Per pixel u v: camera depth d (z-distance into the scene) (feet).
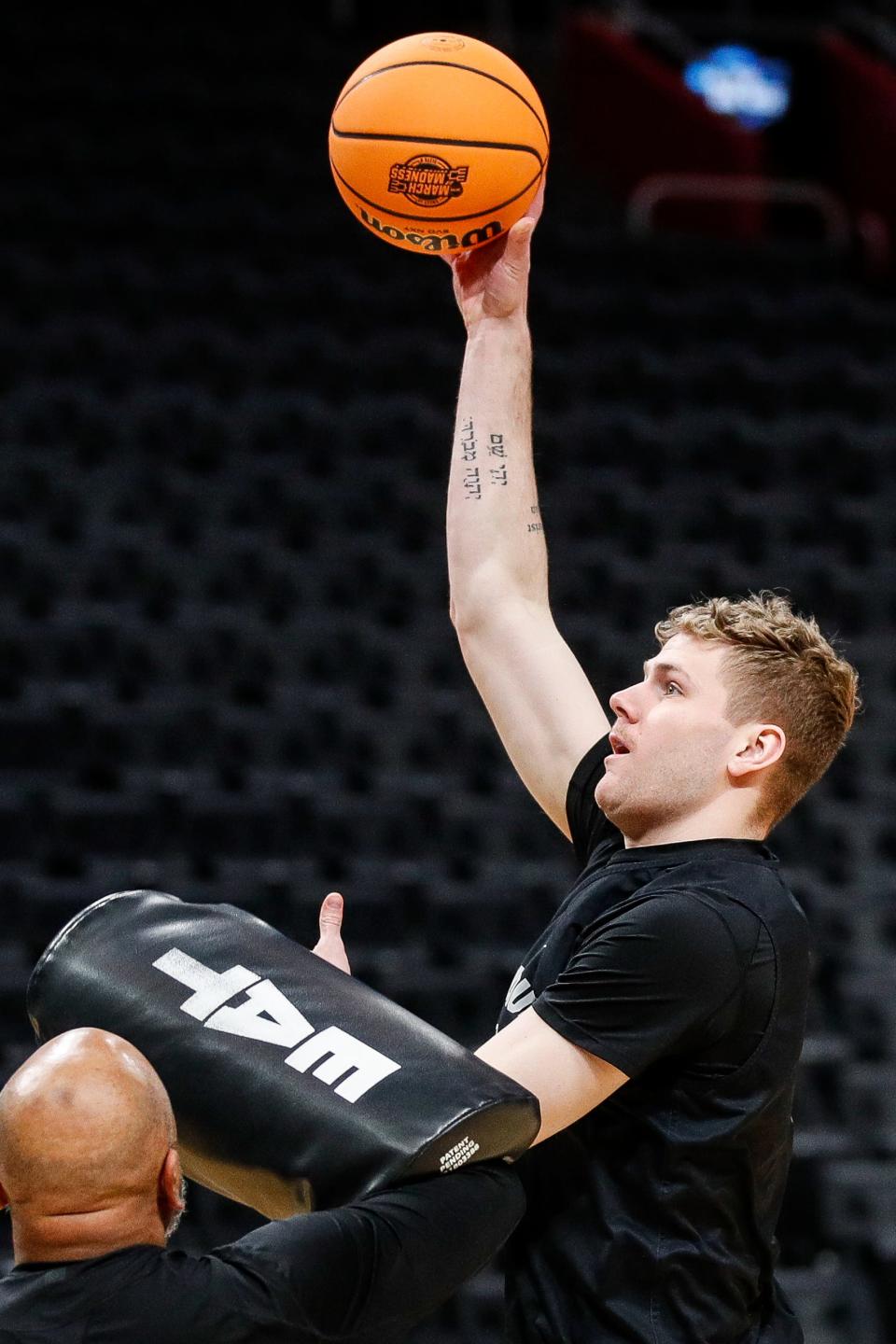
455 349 63.31
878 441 60.70
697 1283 10.70
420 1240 9.74
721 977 10.63
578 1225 10.89
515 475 13.74
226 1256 9.66
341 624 48.75
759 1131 10.88
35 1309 9.33
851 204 79.51
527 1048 10.60
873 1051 39.06
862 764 47.91
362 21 87.86
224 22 85.76
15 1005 35.88
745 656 11.60
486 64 13.70
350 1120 9.96
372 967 37.76
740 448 59.82
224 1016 10.57
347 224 72.23
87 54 80.94
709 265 73.31
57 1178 9.52
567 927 11.54
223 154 75.56
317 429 57.16
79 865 40.81
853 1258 33.71
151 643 47.06
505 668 13.24
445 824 43.42
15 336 58.95
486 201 13.60
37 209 68.59
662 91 79.82
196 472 54.34
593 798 12.62
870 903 42.27
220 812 41.96
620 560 53.47
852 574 53.78
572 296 68.18
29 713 43.60
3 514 51.29
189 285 64.90
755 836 11.71
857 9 88.17
